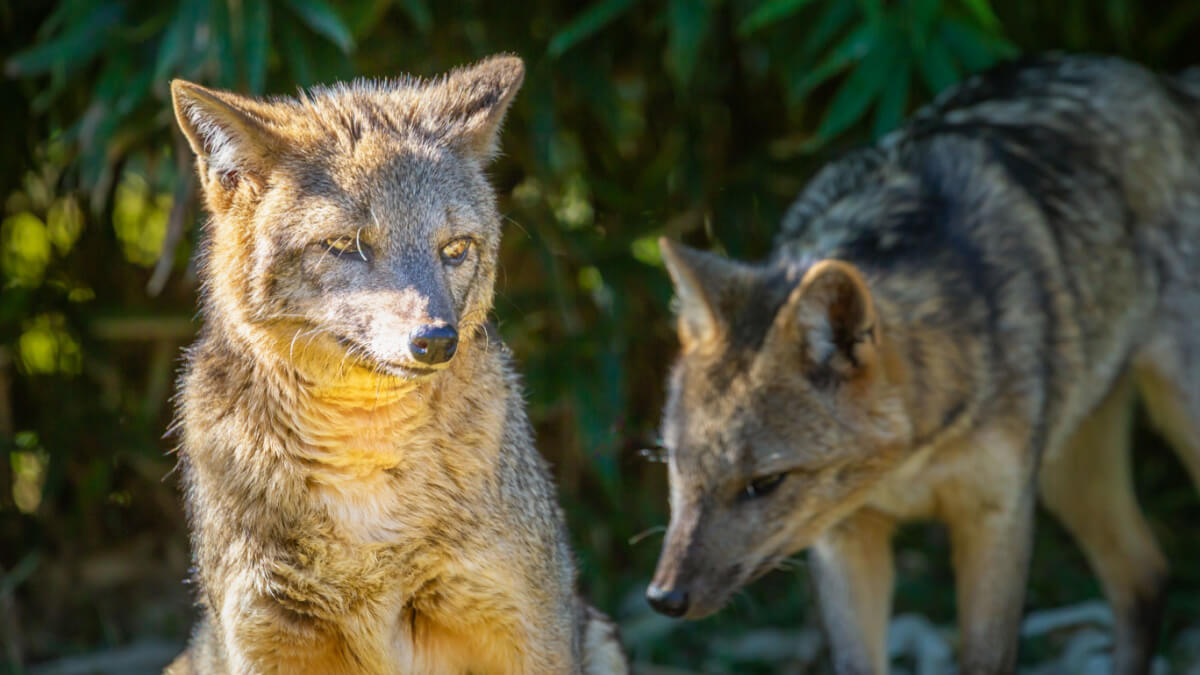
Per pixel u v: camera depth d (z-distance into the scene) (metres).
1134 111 10.23
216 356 6.45
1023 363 8.82
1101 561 10.71
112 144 10.38
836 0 10.59
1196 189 10.23
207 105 6.11
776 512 8.18
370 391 6.17
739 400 8.05
